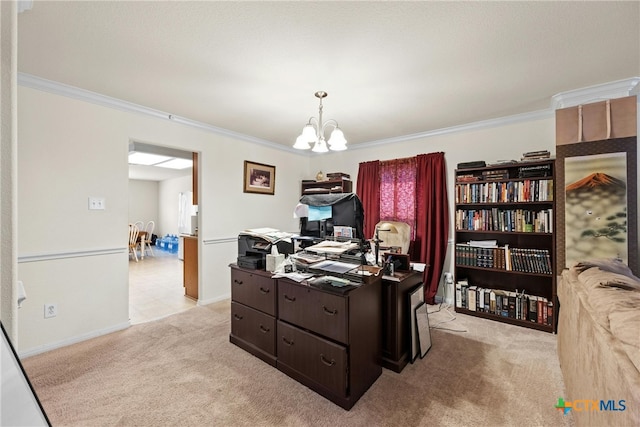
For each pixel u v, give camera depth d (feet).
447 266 11.99
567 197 8.22
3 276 1.77
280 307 6.67
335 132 8.01
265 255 7.56
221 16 5.13
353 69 7.00
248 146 13.62
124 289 9.21
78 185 8.31
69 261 8.14
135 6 4.85
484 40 5.80
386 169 13.60
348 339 5.47
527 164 9.48
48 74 7.30
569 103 8.39
